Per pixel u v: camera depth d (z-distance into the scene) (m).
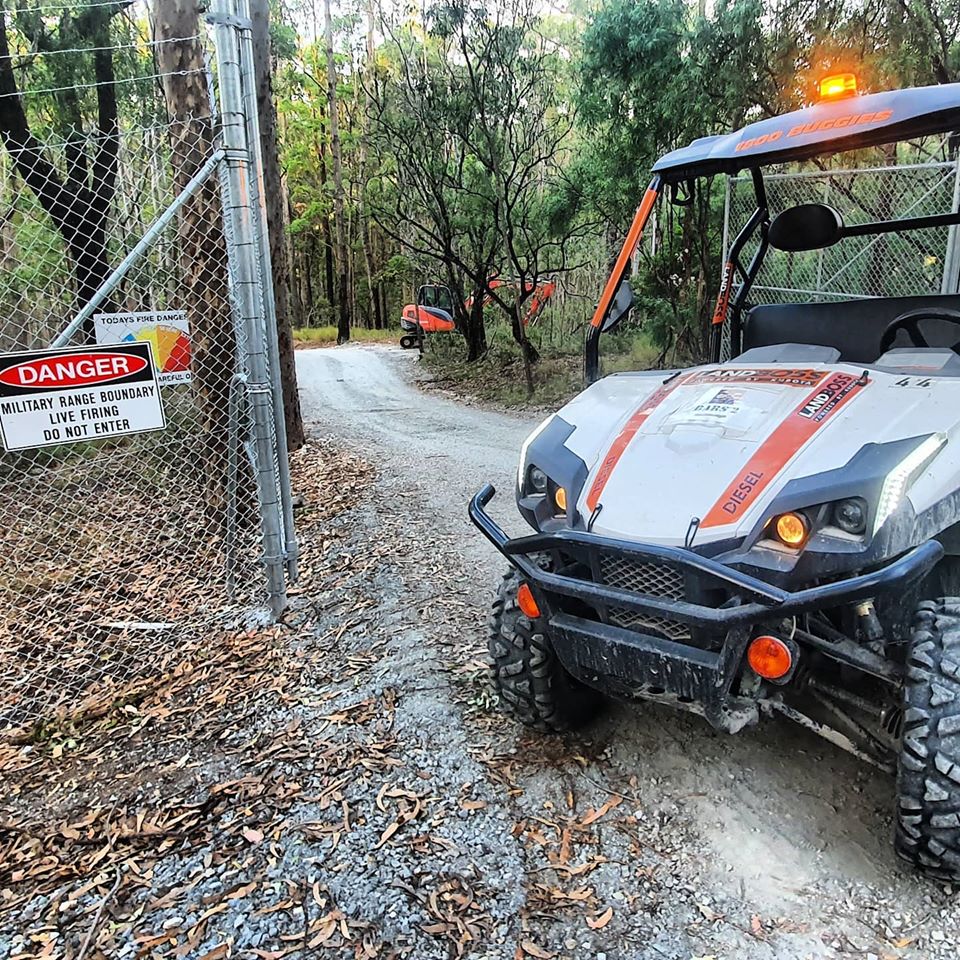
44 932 2.35
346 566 5.24
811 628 2.40
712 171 3.59
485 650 3.91
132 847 2.71
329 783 2.96
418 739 3.19
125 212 7.16
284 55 20.05
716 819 2.62
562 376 13.62
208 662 4.11
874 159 8.92
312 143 38.66
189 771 3.15
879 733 2.47
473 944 2.19
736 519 2.31
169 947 2.26
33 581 5.31
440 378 16.50
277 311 8.95
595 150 11.34
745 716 2.40
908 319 3.10
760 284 9.06
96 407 3.69
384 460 8.61
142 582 5.27
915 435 2.31
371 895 2.39
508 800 2.79
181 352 3.92
